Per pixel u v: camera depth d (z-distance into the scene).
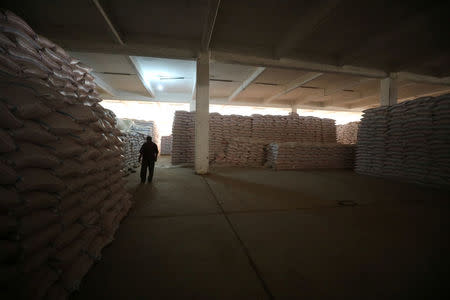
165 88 11.27
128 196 3.35
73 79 2.38
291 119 10.34
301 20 4.94
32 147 1.36
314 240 2.38
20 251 1.15
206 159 6.72
